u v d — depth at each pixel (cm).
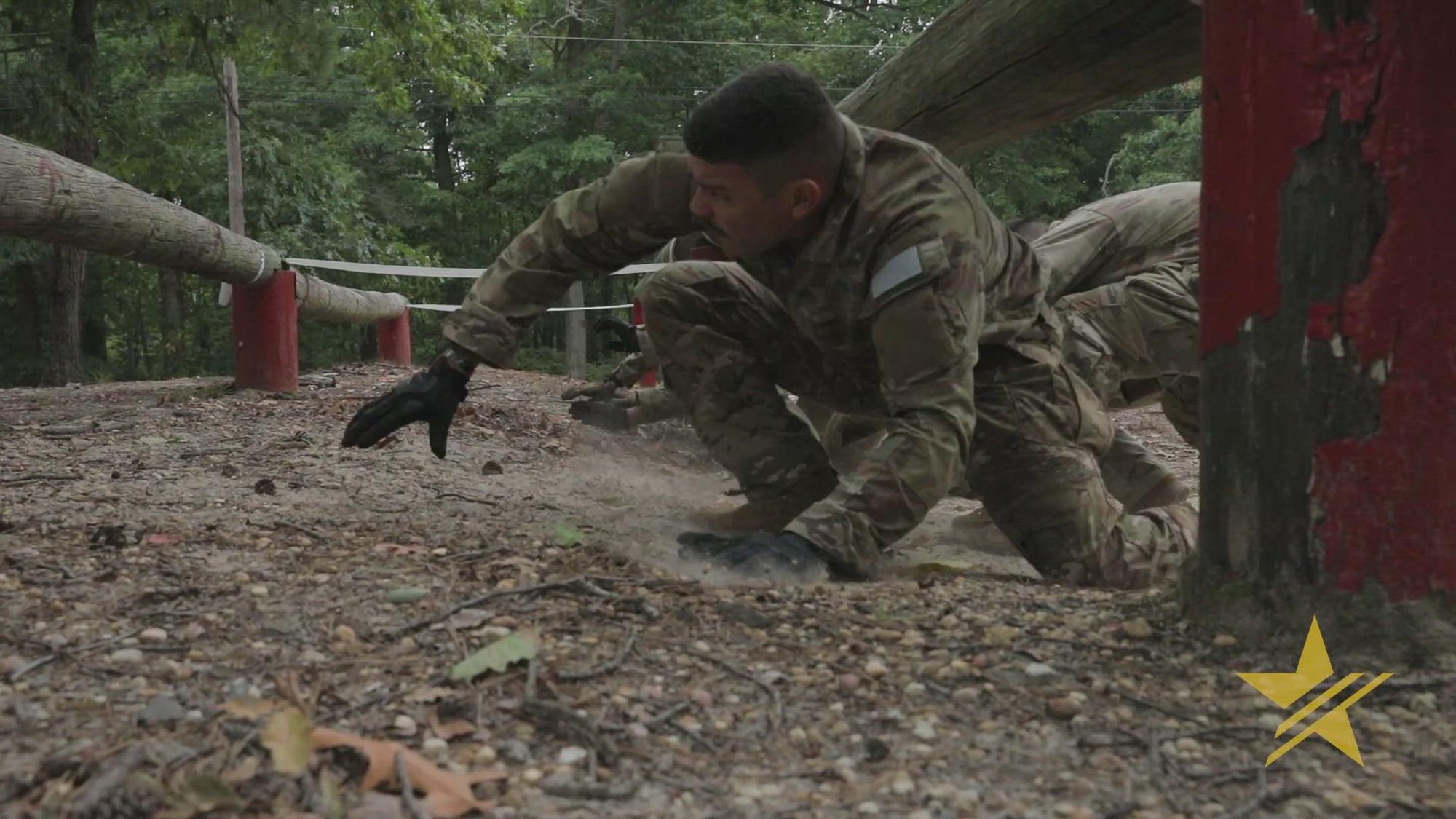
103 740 194
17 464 521
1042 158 2953
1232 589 252
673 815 178
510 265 372
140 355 3447
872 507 314
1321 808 186
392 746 190
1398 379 230
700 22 2995
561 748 199
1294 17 230
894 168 325
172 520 382
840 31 3138
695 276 407
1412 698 221
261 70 2242
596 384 701
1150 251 448
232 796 172
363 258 2502
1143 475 509
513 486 517
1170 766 200
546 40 3191
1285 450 241
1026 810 183
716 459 414
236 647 241
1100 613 277
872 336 336
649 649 246
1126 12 427
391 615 266
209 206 2353
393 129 3038
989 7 482
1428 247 226
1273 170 236
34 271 2217
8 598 274
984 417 373
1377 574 234
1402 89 223
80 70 1781
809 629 264
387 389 929
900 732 211
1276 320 239
